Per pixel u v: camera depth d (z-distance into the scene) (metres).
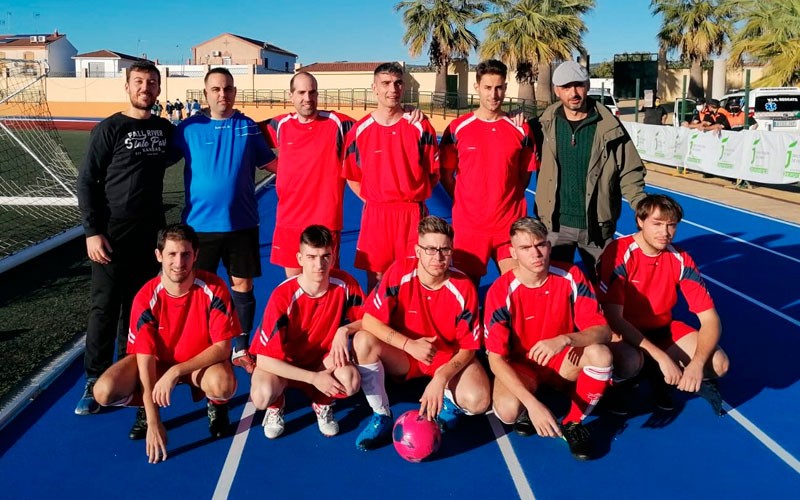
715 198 13.44
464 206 4.71
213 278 3.94
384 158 4.59
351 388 3.69
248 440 3.90
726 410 4.31
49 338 5.30
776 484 3.47
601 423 4.14
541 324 3.88
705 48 34.78
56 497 3.32
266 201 13.43
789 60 16.64
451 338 3.99
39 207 12.04
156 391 3.59
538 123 4.80
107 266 4.23
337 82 46.16
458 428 4.09
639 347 4.07
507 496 3.35
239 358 4.79
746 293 6.96
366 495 3.35
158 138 4.36
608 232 4.77
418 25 38.38
